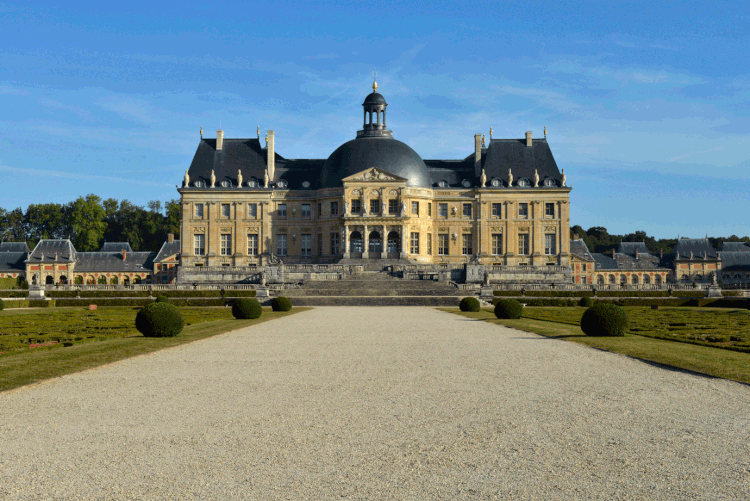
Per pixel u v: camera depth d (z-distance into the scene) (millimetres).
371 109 124375
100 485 11883
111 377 22719
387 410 17625
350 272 102562
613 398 19016
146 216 181250
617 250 166500
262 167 123438
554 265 111938
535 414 17125
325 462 13180
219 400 18922
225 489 11703
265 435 15117
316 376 23094
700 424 15984
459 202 122375
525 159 124562
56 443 14445
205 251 121250
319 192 120250
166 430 15555
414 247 119438
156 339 34875
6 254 147875
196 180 122250
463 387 20891
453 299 77812
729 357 26469
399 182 116250
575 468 12773
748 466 12836
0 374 22703
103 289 88938
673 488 11688
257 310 52250
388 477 12312
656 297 84312
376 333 39188
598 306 36344
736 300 74688
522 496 11367
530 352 29469
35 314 57562
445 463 13102
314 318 52688
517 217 121875
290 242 121625
